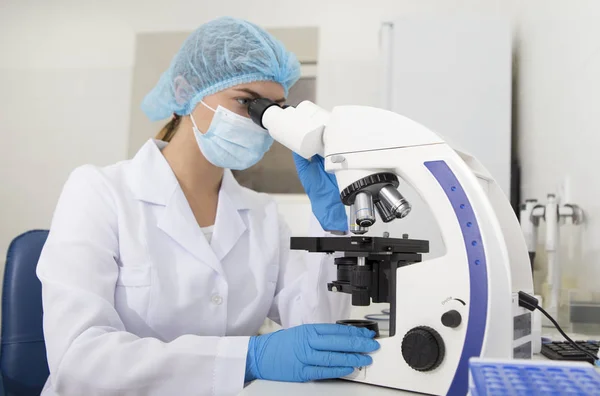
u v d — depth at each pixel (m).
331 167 0.83
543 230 1.68
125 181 1.30
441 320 0.69
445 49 2.28
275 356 0.82
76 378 0.87
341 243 0.81
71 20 3.21
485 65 2.25
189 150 1.36
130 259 1.17
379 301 0.82
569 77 1.66
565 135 1.69
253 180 2.90
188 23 3.12
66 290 0.98
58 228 1.12
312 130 0.88
